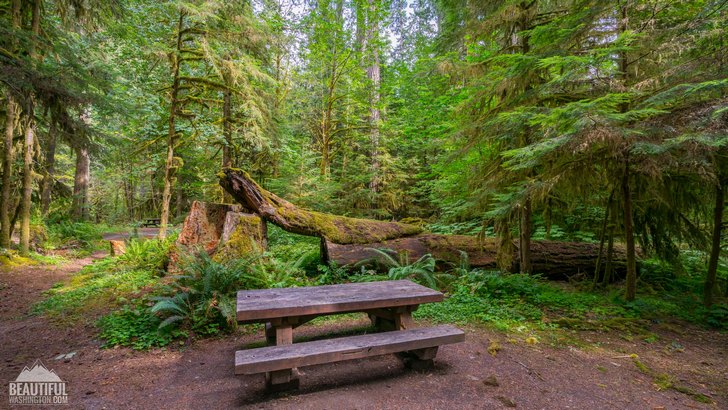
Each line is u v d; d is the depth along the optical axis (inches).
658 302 213.9
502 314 188.2
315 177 473.4
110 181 850.8
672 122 156.3
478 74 266.7
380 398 105.9
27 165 347.6
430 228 441.7
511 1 235.5
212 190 542.3
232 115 487.8
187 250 226.4
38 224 434.0
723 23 158.6
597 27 212.5
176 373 125.0
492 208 259.9
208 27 386.0
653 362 139.4
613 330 173.9
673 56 185.0
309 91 645.9
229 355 141.2
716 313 193.3
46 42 321.1
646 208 239.1
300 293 135.3
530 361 135.6
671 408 104.2
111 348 147.6
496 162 259.3
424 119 606.5
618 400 108.1
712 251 210.1
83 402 104.9
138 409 100.7
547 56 212.1
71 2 363.9
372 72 662.5
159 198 927.7
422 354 123.7
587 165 196.2
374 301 126.0
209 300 169.3
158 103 426.9
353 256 260.5
